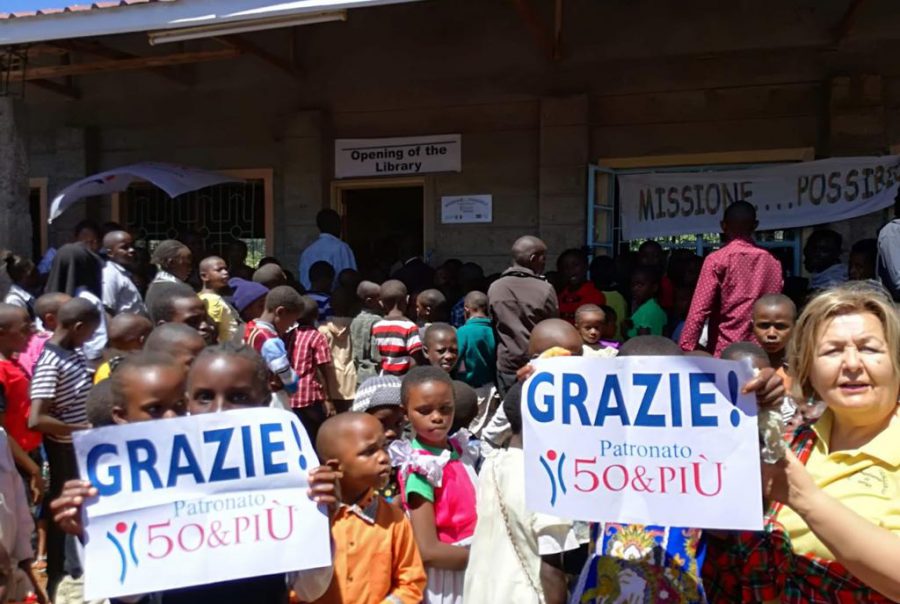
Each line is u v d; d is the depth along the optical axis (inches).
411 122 355.9
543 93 339.9
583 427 85.0
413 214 434.0
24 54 304.8
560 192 331.6
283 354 193.9
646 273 269.1
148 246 396.2
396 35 354.6
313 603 95.2
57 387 174.1
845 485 79.0
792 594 81.4
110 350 172.1
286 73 366.0
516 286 206.2
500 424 161.0
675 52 324.5
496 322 208.2
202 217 389.1
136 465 84.4
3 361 177.6
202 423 86.0
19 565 130.3
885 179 299.9
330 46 361.7
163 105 384.5
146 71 382.6
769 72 316.8
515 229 345.4
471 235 350.6
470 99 347.6
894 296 187.9
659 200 331.3
